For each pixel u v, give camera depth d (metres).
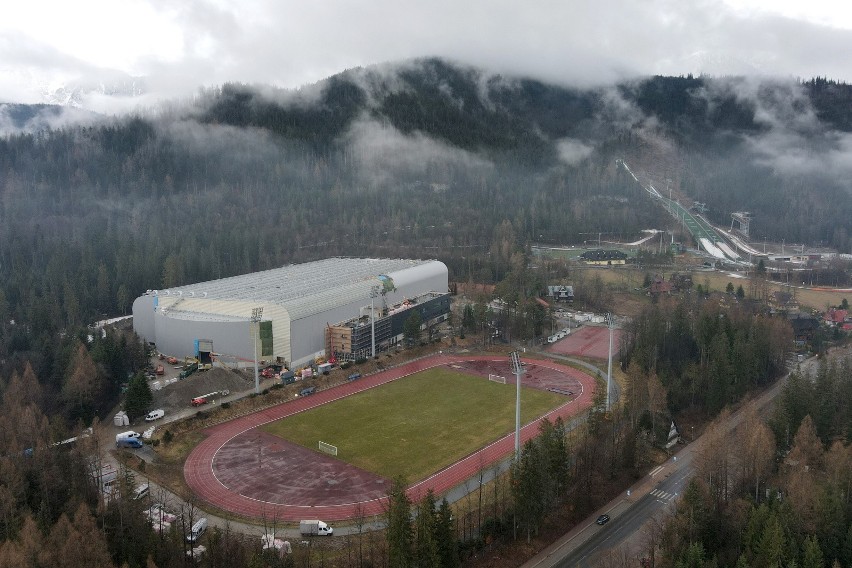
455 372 186.75
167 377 172.00
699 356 173.88
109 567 80.19
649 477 124.06
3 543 83.69
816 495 94.62
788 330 186.50
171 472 124.00
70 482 103.44
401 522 84.88
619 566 94.25
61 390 151.62
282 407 157.88
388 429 144.88
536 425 146.00
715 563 87.31
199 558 94.12
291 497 114.56
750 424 118.50
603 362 194.12
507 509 104.31
